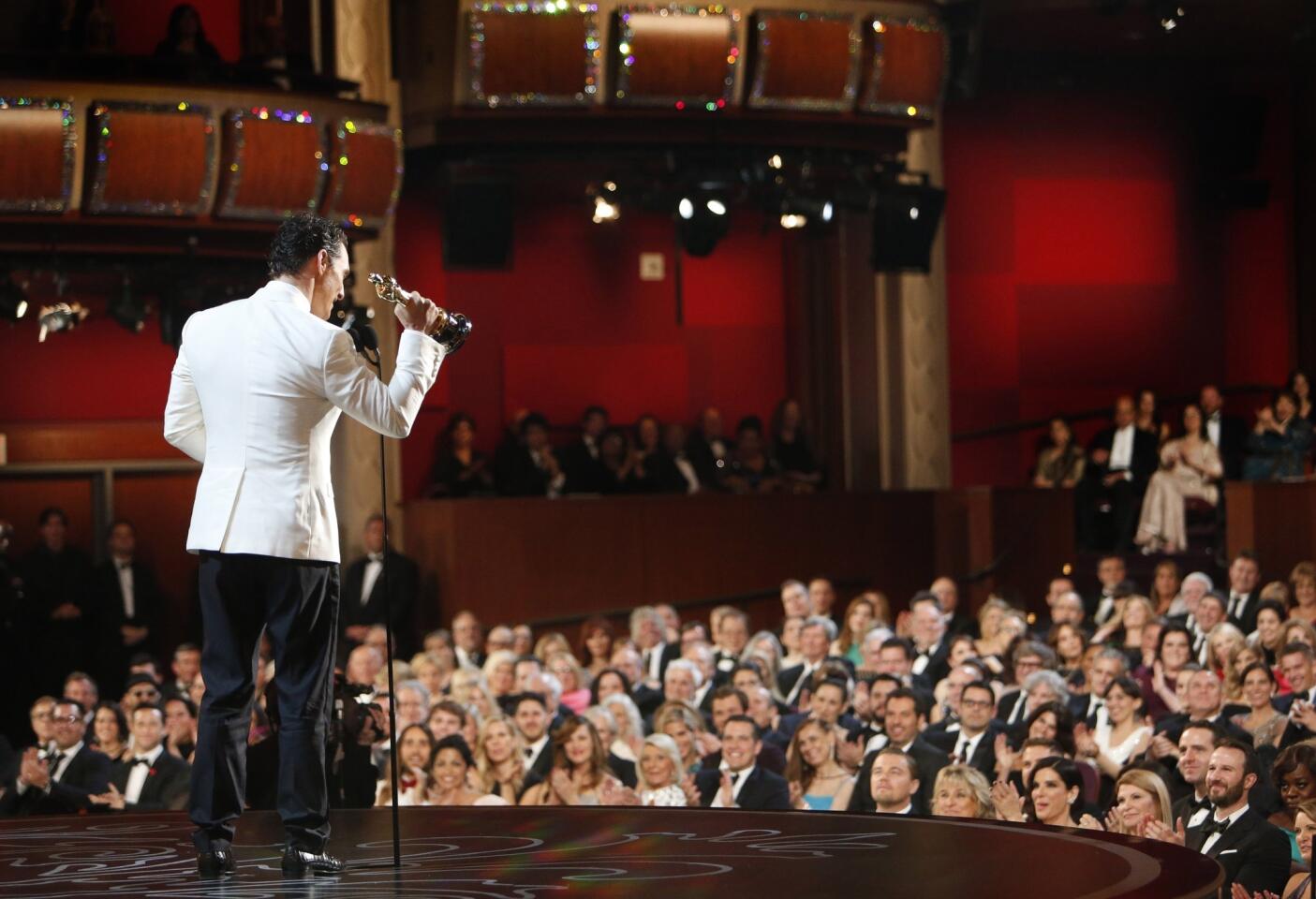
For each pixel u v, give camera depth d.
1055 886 12.42
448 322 14.48
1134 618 36.50
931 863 13.59
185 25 45.53
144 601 47.81
